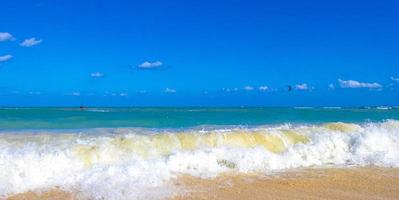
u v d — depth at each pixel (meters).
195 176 10.30
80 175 9.91
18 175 9.59
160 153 11.99
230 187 9.43
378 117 29.88
